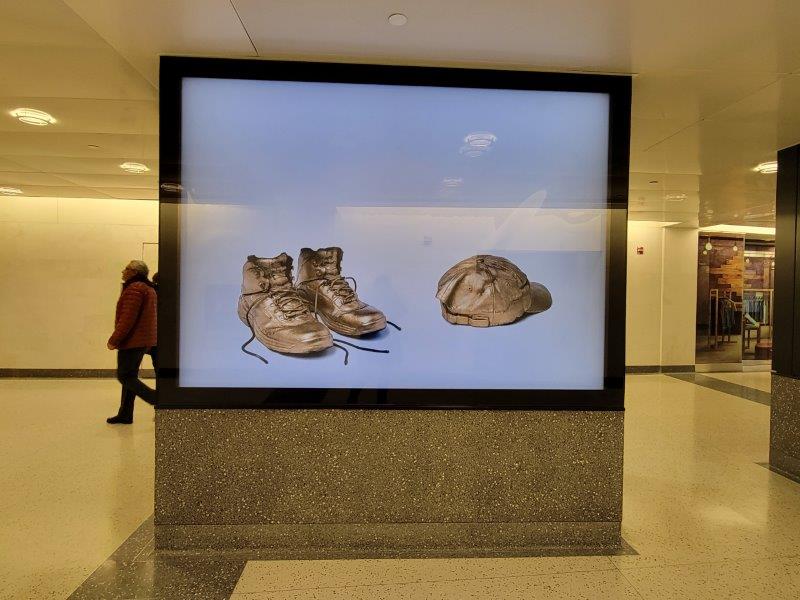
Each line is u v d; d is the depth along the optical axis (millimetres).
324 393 3041
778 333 4613
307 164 3047
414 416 3059
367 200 3070
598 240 3154
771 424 4629
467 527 3072
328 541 3027
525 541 3094
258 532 3012
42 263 8602
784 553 3012
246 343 3023
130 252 8742
